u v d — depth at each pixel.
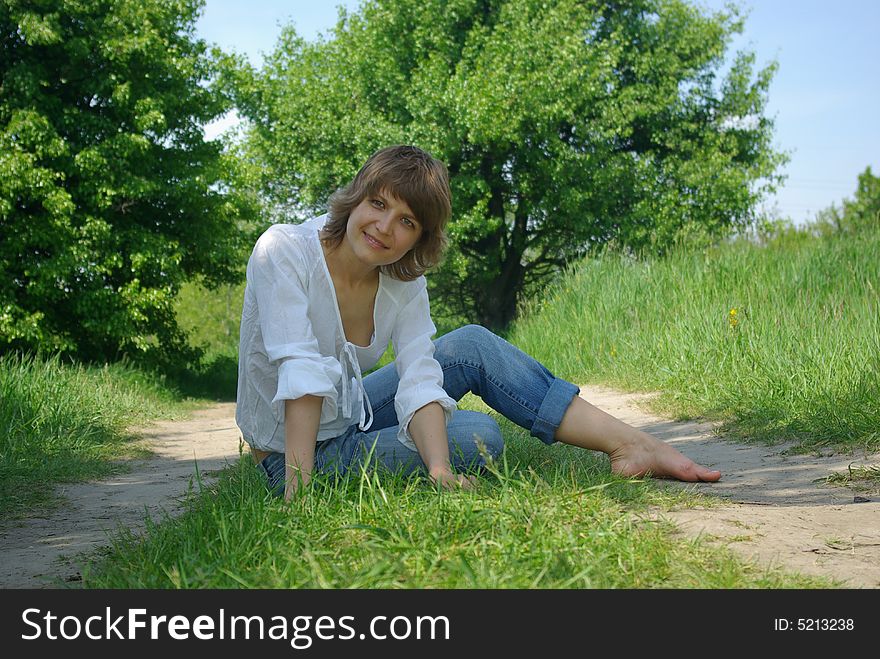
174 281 16.33
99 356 16.47
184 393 16.95
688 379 5.96
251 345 2.64
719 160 23.14
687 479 2.84
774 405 4.45
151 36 15.34
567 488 2.36
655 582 1.65
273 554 1.84
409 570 1.71
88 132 14.94
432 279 22.95
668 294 8.95
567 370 8.88
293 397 2.40
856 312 5.70
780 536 2.06
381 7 22.77
